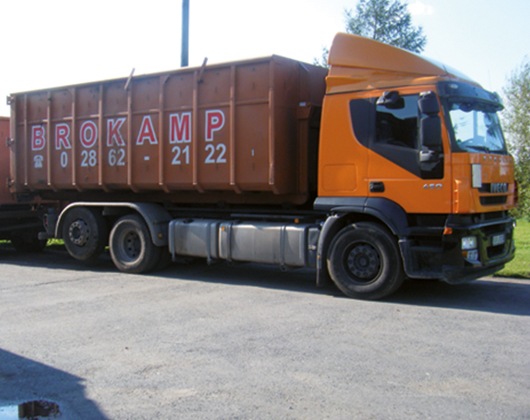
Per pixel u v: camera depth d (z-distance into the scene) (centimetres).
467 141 777
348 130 824
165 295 859
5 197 1309
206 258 1052
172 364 534
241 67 922
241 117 923
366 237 814
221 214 1026
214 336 627
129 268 1069
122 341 611
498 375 499
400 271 798
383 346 586
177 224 1030
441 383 480
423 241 781
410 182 776
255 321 694
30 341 613
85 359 551
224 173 948
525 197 1911
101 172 1096
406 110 784
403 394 457
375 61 817
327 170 841
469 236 761
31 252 1433
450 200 751
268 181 897
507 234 854
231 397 454
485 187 778
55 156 1170
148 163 1039
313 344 594
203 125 967
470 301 808
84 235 1134
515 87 2338
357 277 832
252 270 1114
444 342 600
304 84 930
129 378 499
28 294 868
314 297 841
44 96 1178
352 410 427
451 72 793
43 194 1255
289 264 902
